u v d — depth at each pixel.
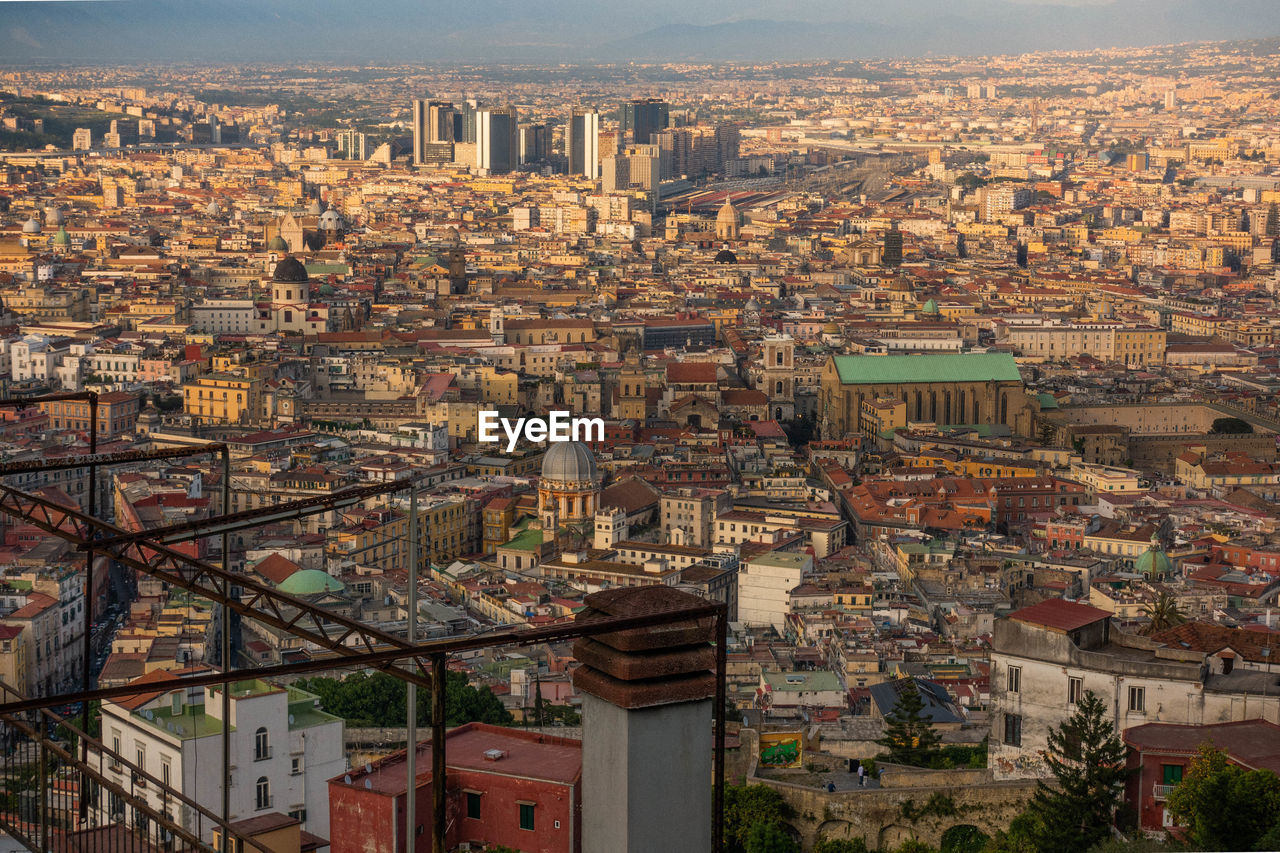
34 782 179.75
